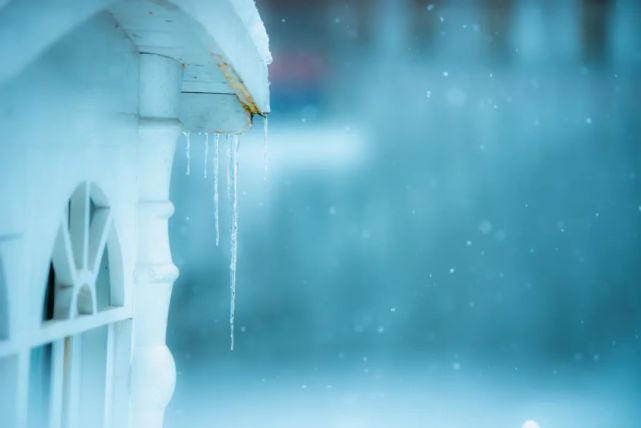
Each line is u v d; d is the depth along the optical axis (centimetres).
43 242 205
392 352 1530
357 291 1942
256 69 325
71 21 182
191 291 1897
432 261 2080
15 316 188
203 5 247
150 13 251
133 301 295
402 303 1884
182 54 302
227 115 382
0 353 180
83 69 233
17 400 191
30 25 165
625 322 1731
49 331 211
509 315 1808
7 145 179
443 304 1884
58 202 216
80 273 237
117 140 271
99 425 276
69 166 223
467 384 1266
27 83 191
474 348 1558
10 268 184
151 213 299
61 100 215
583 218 2098
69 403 244
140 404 295
